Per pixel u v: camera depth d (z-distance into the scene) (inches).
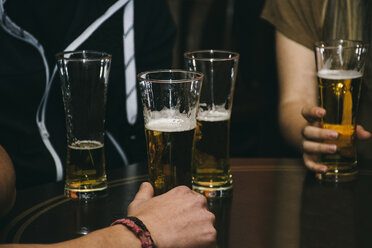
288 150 99.6
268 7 83.6
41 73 67.2
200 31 156.3
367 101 78.9
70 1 69.4
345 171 55.9
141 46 76.2
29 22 67.4
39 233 44.5
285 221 46.3
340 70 52.8
